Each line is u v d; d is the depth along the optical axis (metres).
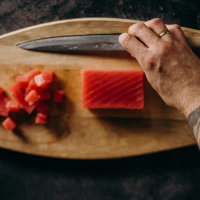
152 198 0.65
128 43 0.56
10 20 0.66
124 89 0.61
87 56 0.63
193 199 0.65
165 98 0.56
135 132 0.63
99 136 0.63
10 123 0.63
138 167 0.65
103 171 0.66
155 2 0.66
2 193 0.66
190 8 0.66
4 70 0.64
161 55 0.54
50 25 0.63
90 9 0.66
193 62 0.55
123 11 0.66
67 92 0.63
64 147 0.63
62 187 0.66
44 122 0.63
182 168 0.65
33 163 0.66
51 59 0.63
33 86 0.62
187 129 0.63
